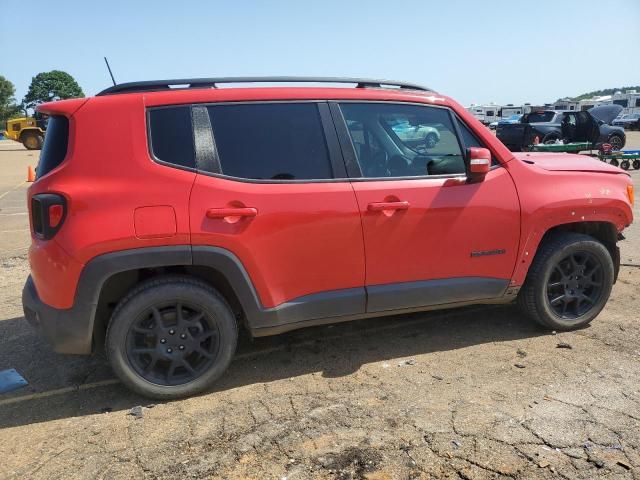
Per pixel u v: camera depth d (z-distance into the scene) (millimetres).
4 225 9125
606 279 4152
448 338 4125
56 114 3123
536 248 3914
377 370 3635
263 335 3414
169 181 3086
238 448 2803
